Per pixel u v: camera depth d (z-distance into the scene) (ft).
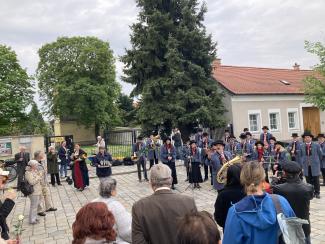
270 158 42.37
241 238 9.52
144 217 11.41
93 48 151.12
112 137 82.43
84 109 150.20
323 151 42.11
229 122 86.48
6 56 126.11
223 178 20.04
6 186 55.77
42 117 157.17
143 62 80.33
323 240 23.47
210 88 79.82
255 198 9.82
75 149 50.96
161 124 79.46
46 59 154.51
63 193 48.93
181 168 66.80
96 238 10.09
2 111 122.72
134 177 59.26
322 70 67.26
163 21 78.43
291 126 93.76
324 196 37.35
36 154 37.70
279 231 9.58
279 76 106.11
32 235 29.53
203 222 7.36
